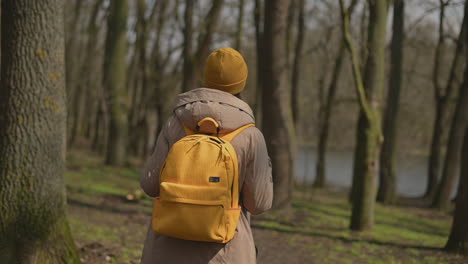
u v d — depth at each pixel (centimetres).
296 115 2109
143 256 205
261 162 200
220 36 2059
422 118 2184
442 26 1852
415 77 2223
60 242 416
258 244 760
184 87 1552
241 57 214
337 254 708
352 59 854
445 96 1941
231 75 208
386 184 1803
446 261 666
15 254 391
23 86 394
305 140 3272
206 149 188
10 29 393
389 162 1797
